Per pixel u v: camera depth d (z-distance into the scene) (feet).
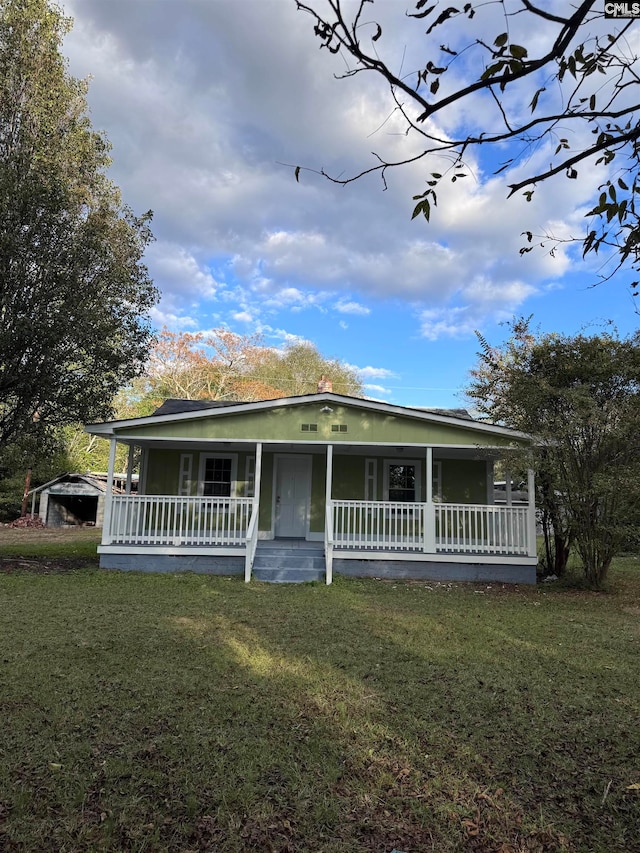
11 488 109.60
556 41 6.09
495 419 44.24
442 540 44.86
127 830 9.39
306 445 44.88
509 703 15.23
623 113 6.82
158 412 49.83
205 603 28.76
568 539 39.34
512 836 9.46
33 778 10.91
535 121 6.93
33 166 46.29
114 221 49.47
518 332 42.39
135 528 42.32
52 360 43.24
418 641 21.72
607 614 28.09
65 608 26.63
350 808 10.15
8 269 40.75
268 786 10.75
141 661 18.22
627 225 8.15
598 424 33.78
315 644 20.86
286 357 149.38
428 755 12.16
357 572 39.58
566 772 11.57
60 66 49.52
